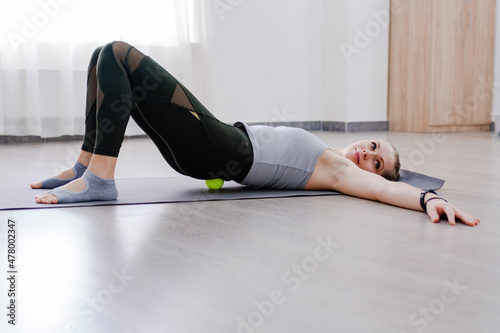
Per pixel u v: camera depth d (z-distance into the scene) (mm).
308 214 1553
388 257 1136
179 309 852
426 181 2078
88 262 1089
